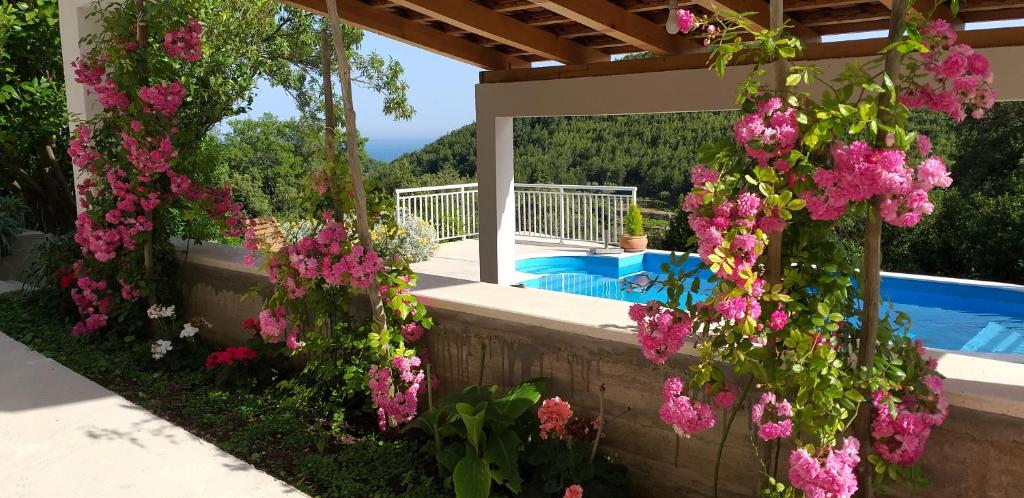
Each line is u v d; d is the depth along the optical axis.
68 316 5.49
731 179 2.14
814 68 2.07
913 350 2.18
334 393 3.74
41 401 3.81
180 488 2.90
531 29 6.11
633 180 15.80
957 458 2.21
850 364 2.21
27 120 7.71
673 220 11.05
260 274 4.57
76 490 2.88
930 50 2.03
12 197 7.86
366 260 3.41
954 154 11.88
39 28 7.73
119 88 4.75
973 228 9.34
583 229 10.94
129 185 4.77
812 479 2.02
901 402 2.11
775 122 2.04
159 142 4.72
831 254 2.23
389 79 13.24
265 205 16.50
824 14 5.41
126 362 4.54
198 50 4.87
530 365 3.25
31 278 6.20
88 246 4.96
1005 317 7.18
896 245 9.95
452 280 4.04
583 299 3.50
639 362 2.87
